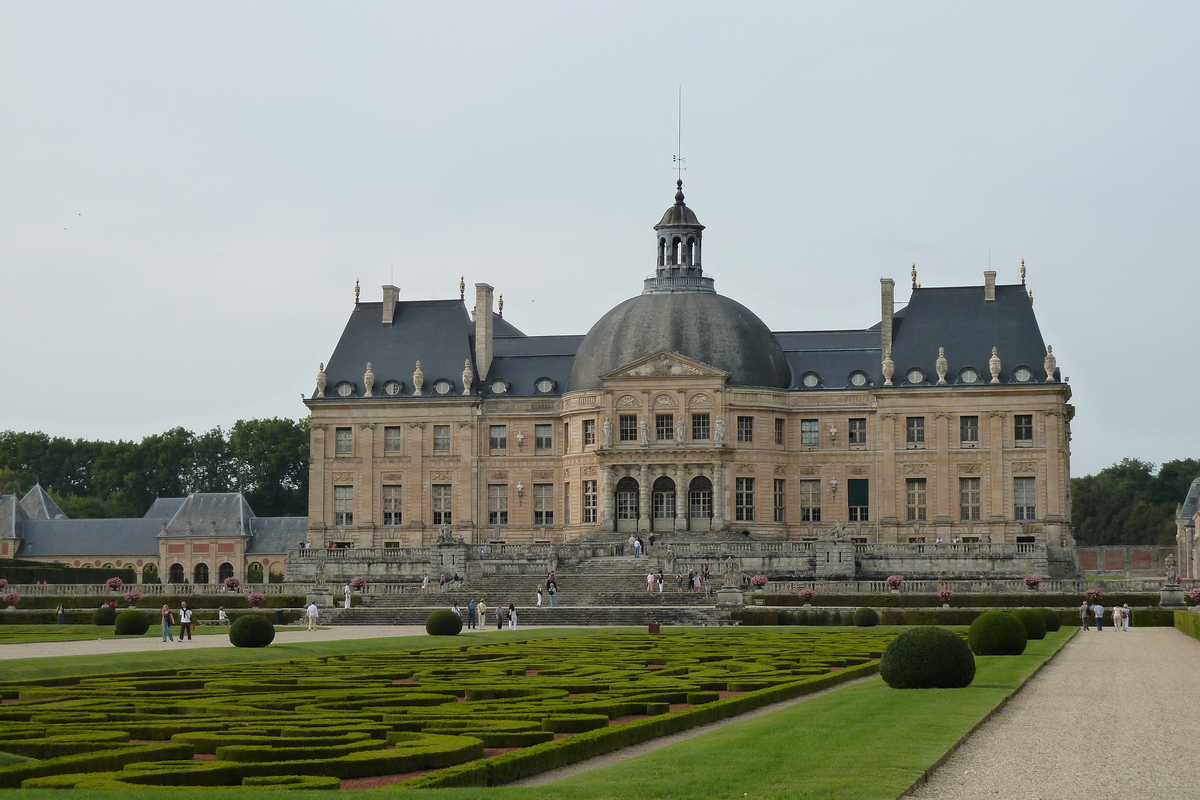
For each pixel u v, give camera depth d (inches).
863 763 1253.7
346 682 2010.3
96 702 1726.1
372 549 5201.8
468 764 1225.4
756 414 5502.0
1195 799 1148.5
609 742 1427.2
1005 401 5378.9
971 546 4845.0
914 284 5674.2
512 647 2785.4
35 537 7244.1
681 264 5782.5
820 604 4212.6
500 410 5767.7
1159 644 3011.8
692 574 4586.6
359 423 5816.9
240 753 1291.8
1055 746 1413.6
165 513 7465.6
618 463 5482.3
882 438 5472.4
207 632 3651.6
